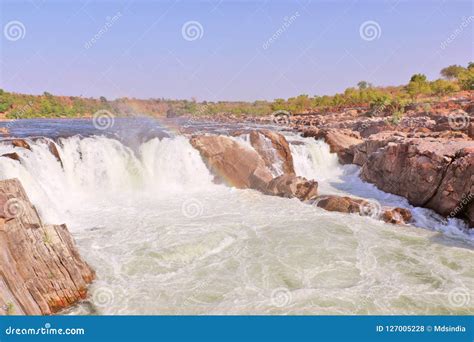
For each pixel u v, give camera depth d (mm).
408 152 19719
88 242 12602
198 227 14414
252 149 22828
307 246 12984
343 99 105625
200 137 22984
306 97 114562
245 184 21812
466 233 15008
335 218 16109
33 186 15039
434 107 52469
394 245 13430
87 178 19750
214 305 9125
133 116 80375
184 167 22156
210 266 11406
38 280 8430
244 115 85062
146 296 9461
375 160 23109
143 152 22250
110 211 16531
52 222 14633
